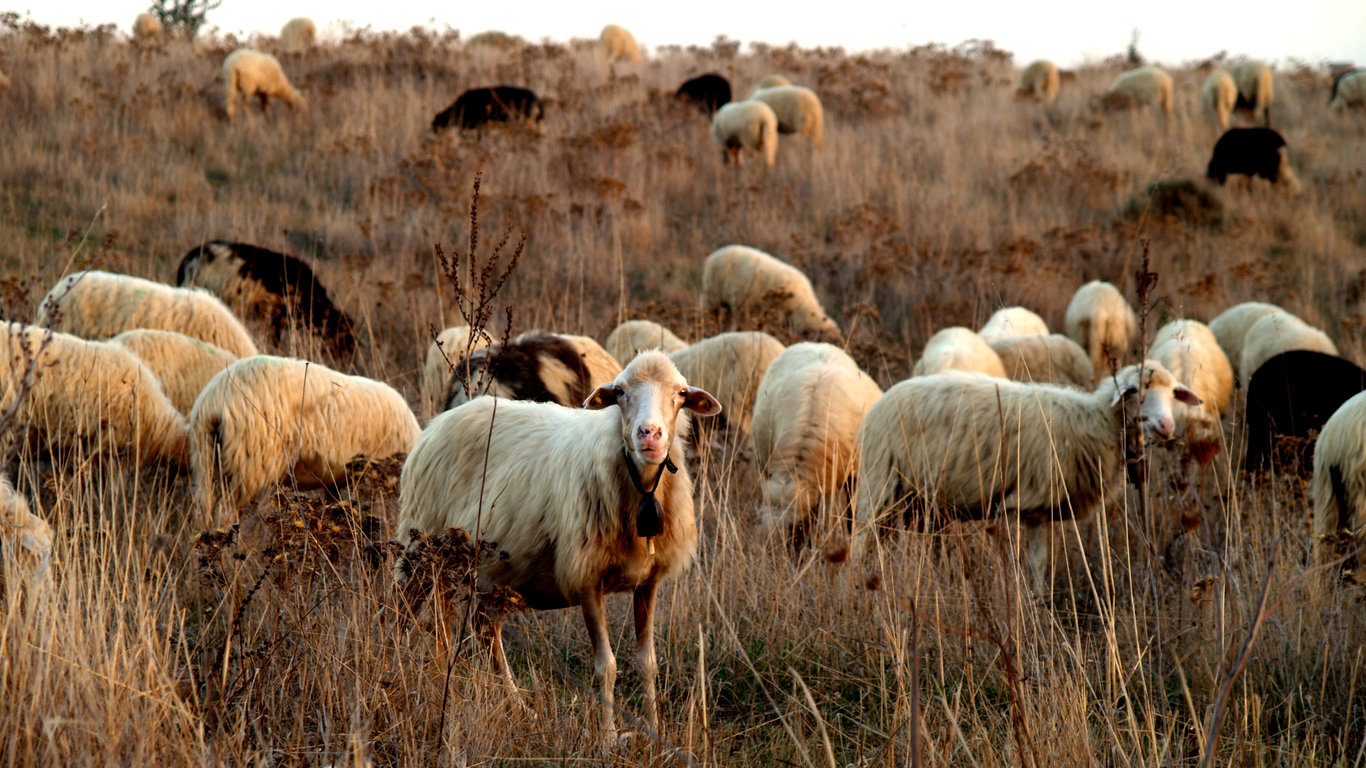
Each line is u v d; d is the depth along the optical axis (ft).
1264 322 52.44
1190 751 18.85
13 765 13.52
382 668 16.88
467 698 17.30
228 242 49.90
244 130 86.74
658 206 76.23
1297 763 17.48
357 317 51.60
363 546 19.38
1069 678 17.70
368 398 29.30
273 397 27.45
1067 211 82.79
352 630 17.79
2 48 93.91
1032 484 28.45
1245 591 23.06
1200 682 21.66
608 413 18.81
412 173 74.95
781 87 95.55
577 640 24.13
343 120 91.04
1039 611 22.95
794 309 56.85
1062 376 45.24
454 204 69.41
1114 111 112.78
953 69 135.23
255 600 20.17
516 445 20.44
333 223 68.18
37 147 75.00
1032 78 123.54
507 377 32.37
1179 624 23.18
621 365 44.29
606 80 115.96
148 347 31.86
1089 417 28.53
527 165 79.56
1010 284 65.46
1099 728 18.88
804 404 33.09
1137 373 27.89
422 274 56.24
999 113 110.73
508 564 19.80
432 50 118.42
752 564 25.93
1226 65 150.41
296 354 39.83
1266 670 21.80
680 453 19.22
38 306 37.01
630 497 18.47
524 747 17.21
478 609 19.40
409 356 47.24
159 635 18.22
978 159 94.48
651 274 66.59
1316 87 138.21
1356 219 86.74
